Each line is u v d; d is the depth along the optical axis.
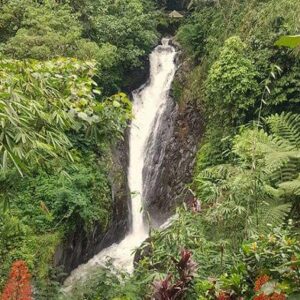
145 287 3.71
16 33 9.50
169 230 3.93
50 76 4.06
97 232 8.30
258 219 4.02
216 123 9.45
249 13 9.16
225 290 2.53
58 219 7.35
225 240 3.57
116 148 10.45
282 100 7.84
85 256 8.17
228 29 9.98
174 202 10.20
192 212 4.18
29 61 4.14
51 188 7.53
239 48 8.45
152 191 10.90
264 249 2.78
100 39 11.09
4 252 6.23
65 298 4.21
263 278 2.32
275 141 5.50
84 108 3.98
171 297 2.53
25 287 2.24
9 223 6.38
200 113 10.67
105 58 9.75
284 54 7.89
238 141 5.78
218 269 3.29
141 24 12.16
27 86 3.44
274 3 8.25
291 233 3.86
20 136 2.57
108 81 10.95
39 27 9.30
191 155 10.45
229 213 3.87
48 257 6.51
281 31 8.00
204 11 11.82
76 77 4.14
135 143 11.82
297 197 4.89
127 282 3.89
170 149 11.02
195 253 3.42
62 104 3.70
